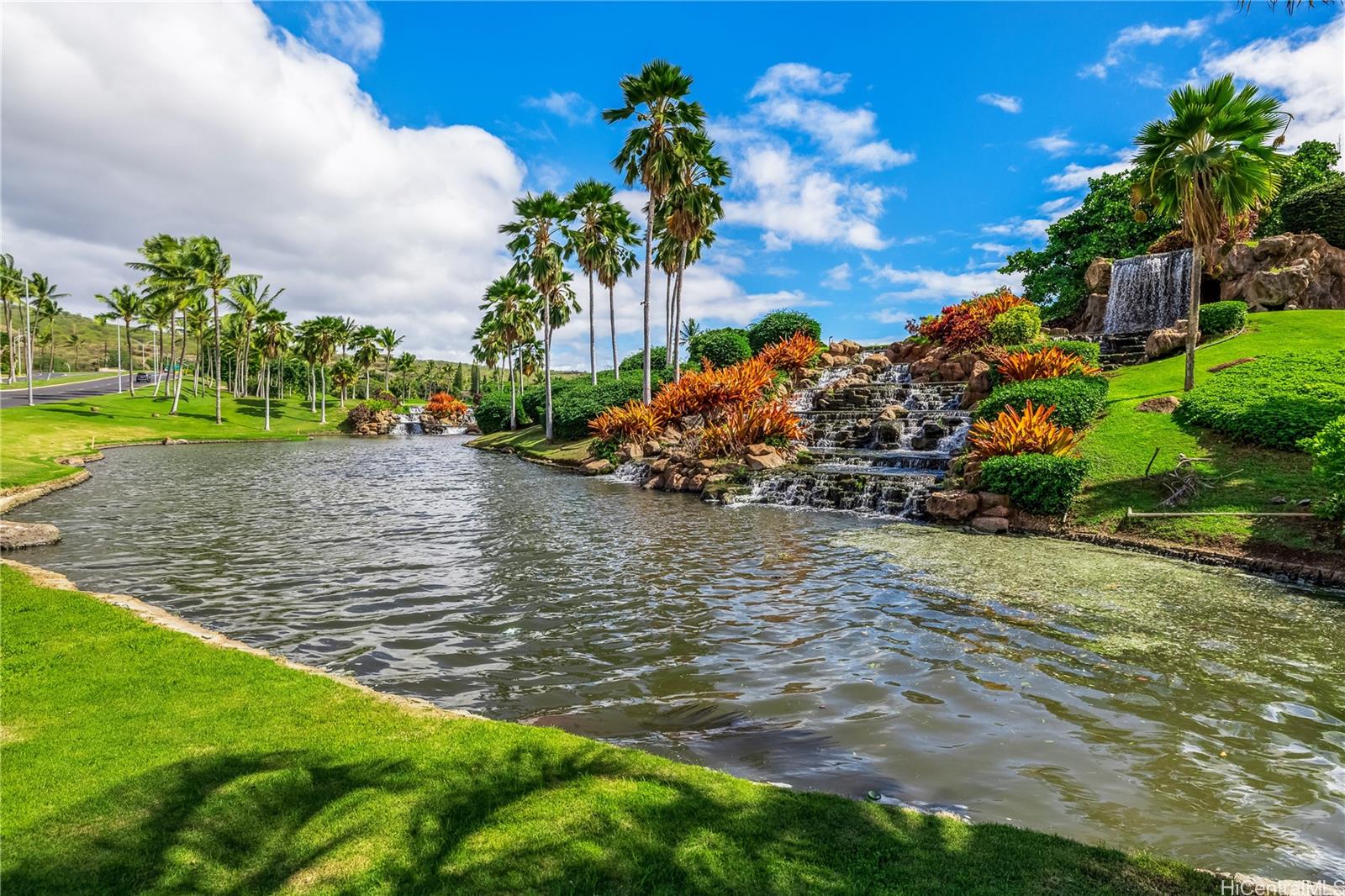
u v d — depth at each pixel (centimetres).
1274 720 575
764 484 2116
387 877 321
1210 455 1498
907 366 3209
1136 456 1598
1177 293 3209
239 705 530
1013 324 2769
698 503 2038
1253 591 987
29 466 2661
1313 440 1119
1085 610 899
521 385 8938
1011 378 2308
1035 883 333
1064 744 536
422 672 707
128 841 345
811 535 1489
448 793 402
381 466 3512
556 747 473
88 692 548
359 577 1121
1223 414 1585
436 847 346
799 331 3972
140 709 516
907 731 560
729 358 4266
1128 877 345
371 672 705
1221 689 641
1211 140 1894
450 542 1434
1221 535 1205
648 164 3275
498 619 894
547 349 4322
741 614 906
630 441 3086
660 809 392
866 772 490
